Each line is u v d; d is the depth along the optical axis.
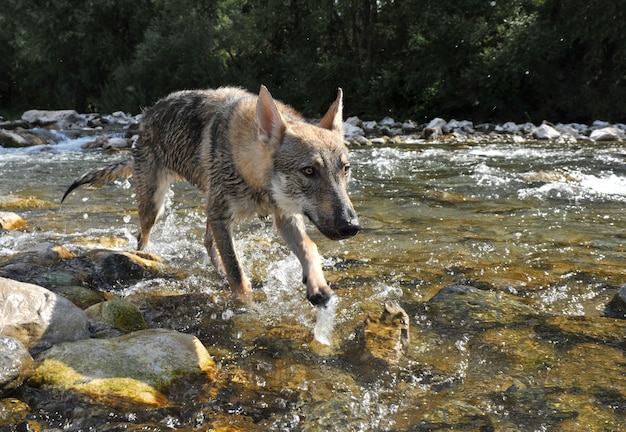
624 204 2.10
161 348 0.89
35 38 8.80
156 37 7.59
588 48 6.47
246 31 7.45
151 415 0.77
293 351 0.97
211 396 0.82
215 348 0.99
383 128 5.31
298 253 1.20
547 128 4.77
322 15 7.41
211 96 1.40
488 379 0.86
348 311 1.14
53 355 0.86
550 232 1.72
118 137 4.86
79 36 8.46
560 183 2.48
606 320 1.07
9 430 0.72
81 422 0.74
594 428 0.73
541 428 0.73
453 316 1.09
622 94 6.40
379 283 1.29
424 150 3.92
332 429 0.74
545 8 6.55
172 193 2.41
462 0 6.62
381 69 7.27
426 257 1.48
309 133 1.12
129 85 8.01
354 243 1.62
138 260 1.40
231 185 1.23
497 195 2.29
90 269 1.36
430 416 0.76
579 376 0.86
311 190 1.09
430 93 7.09
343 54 7.97
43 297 0.97
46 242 1.49
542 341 0.98
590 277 1.31
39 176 2.91
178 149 1.42
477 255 1.49
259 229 1.82
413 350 0.96
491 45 6.88
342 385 0.85
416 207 2.08
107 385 0.80
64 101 9.73
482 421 0.75
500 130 5.46
